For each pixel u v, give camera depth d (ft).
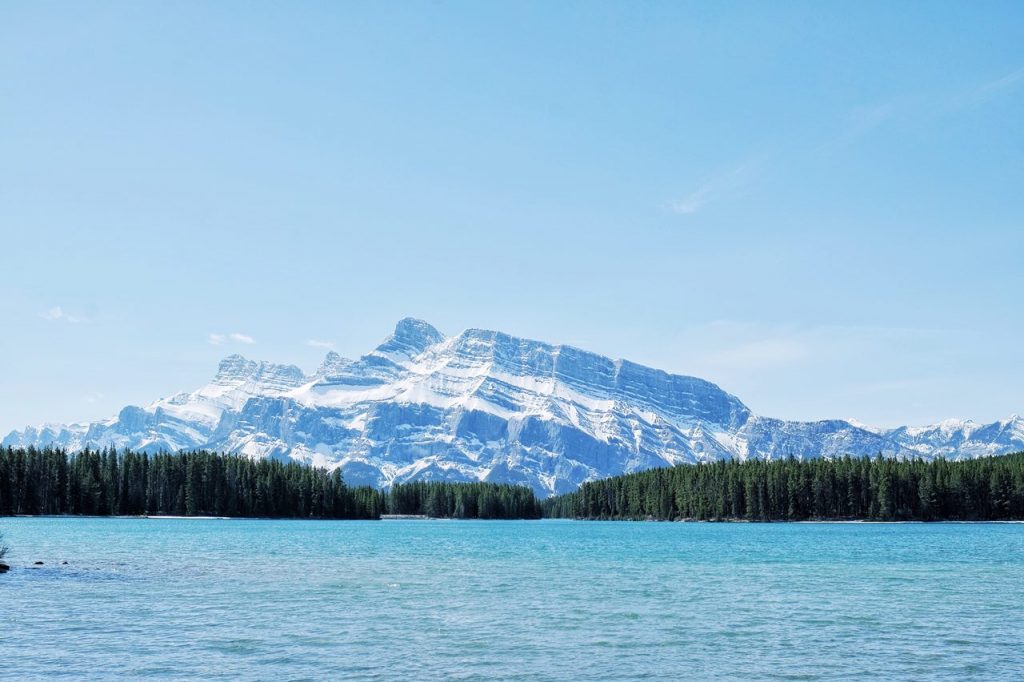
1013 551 432.66
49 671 139.33
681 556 412.36
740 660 151.94
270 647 159.63
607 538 634.43
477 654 155.74
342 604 217.97
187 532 629.10
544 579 289.33
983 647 162.91
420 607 214.48
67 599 217.97
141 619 188.24
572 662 149.89
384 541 562.25
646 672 142.61
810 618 199.82
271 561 355.36
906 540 550.36
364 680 135.54
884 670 143.74
